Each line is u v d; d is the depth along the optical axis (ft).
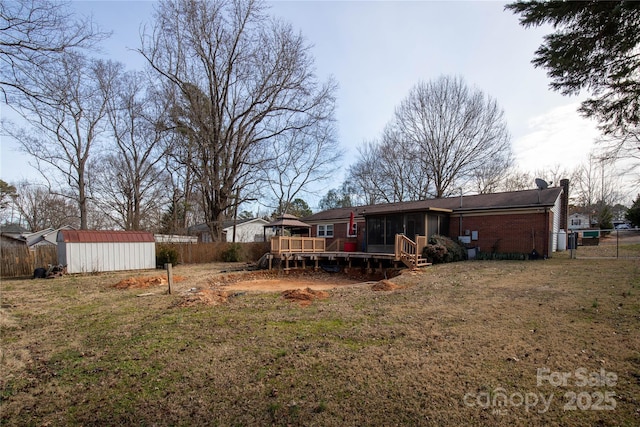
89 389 12.88
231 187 88.43
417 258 44.96
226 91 83.35
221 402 11.57
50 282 41.75
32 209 145.18
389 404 10.94
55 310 26.21
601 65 17.92
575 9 16.08
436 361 13.83
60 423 10.74
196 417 10.76
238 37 80.53
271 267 57.98
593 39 16.96
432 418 10.10
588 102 19.88
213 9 77.82
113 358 15.87
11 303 28.91
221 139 83.46
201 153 81.35
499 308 21.31
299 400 11.43
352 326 19.34
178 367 14.49
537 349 14.51
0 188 115.65
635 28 16.03
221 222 84.38
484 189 104.83
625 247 68.74
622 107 19.17
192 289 35.04
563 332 16.34
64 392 12.68
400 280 34.94
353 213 75.56
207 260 73.97
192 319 22.13
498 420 9.87
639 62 17.21
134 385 13.05
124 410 11.34
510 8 17.40
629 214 112.37
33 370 14.78
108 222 135.85
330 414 10.56
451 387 11.76
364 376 12.86
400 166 115.44
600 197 127.75
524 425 9.62
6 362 15.60
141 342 17.92
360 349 15.62
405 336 17.08
